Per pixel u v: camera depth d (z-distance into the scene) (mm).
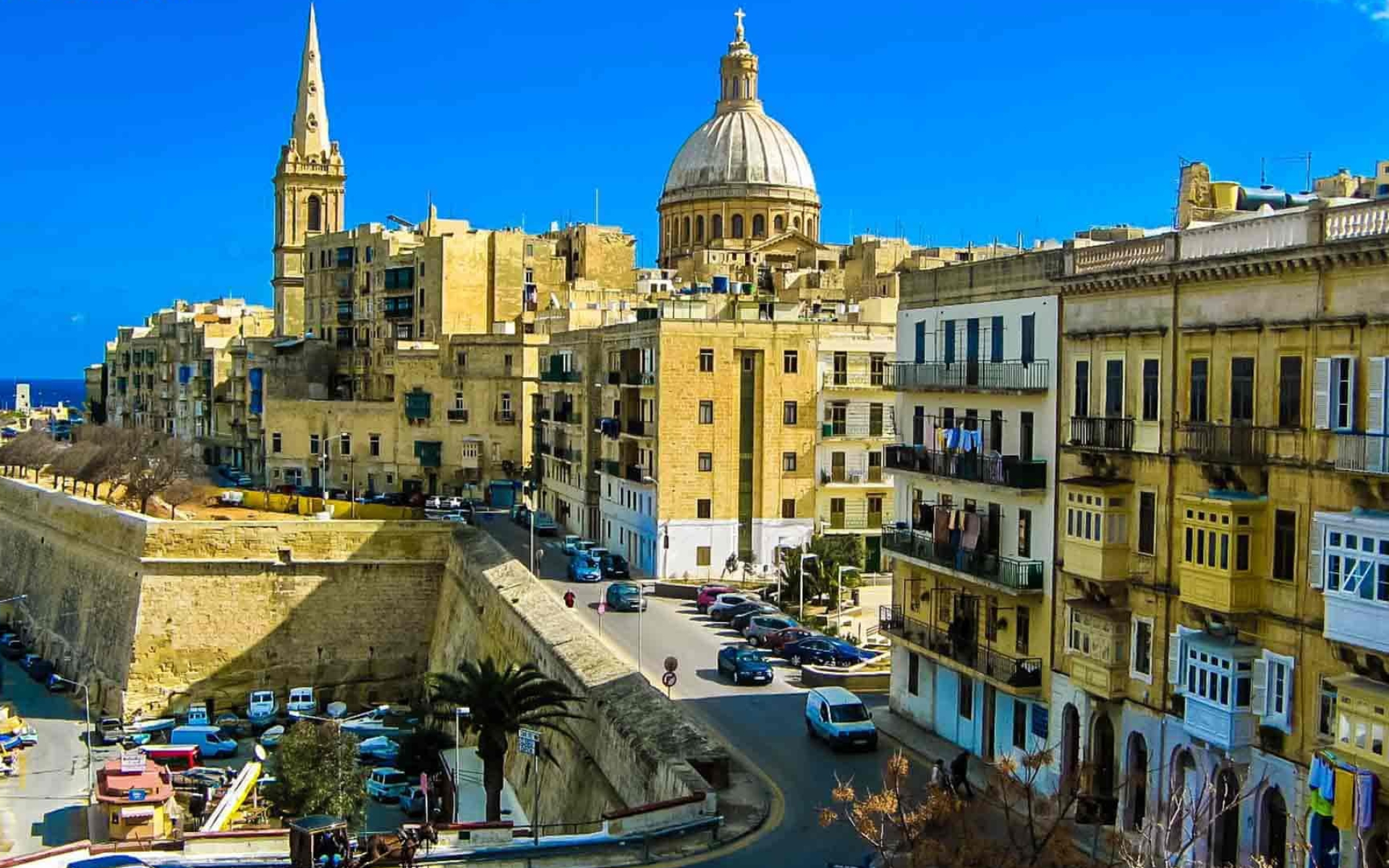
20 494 106562
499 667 68375
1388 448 30672
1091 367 41781
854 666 62406
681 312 89375
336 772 58500
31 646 97188
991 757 47625
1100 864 32719
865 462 88812
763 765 47625
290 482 136875
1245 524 34625
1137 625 39500
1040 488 44094
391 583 86312
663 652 66688
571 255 155750
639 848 38406
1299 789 33156
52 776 71062
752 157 155875
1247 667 34750
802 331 87312
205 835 38906
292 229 167625
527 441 127125
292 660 84375
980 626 48250
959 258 125625
